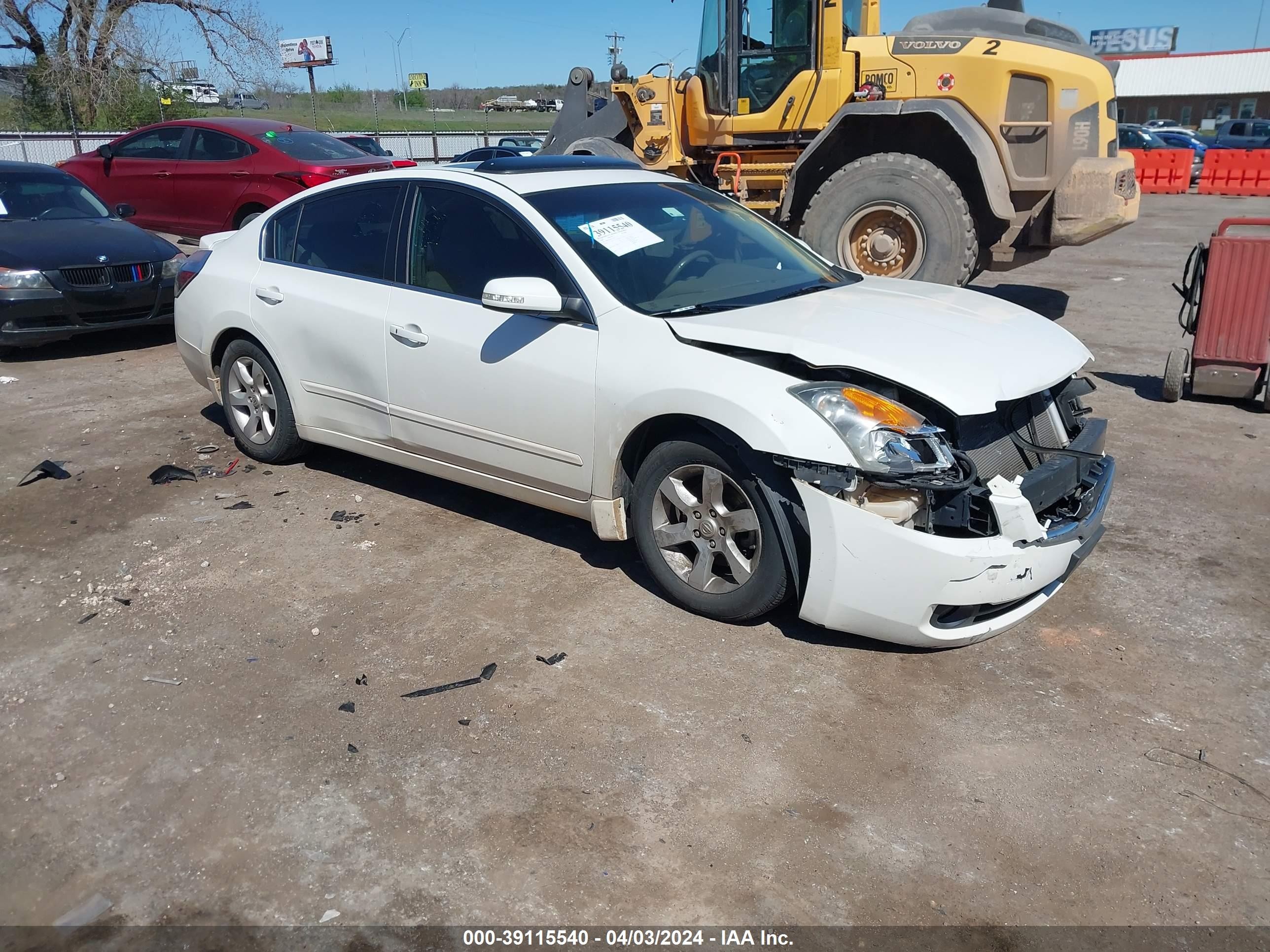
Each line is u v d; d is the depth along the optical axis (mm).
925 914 2357
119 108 30891
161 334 9133
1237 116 57875
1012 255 8883
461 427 4246
